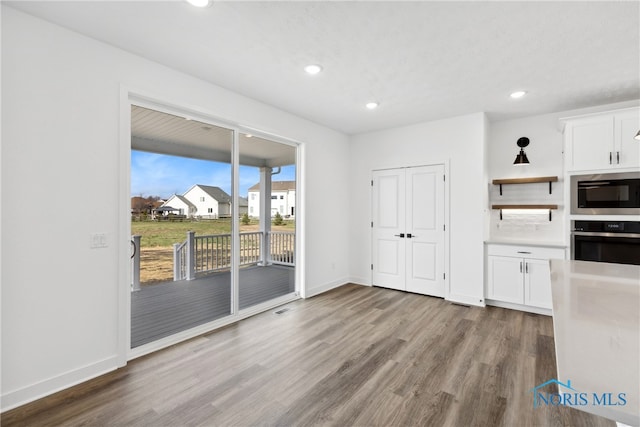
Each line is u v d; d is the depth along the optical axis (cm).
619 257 306
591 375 66
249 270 525
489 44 231
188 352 262
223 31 217
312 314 359
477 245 390
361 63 263
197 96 292
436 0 184
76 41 217
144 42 231
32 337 197
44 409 187
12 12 190
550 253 346
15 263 191
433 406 190
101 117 229
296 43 233
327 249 469
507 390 206
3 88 187
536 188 393
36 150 199
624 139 304
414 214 449
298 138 411
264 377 223
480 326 320
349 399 197
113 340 235
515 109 374
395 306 388
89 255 223
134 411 185
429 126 432
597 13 193
